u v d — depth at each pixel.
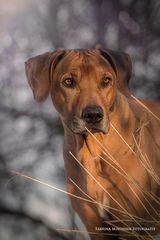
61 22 13.41
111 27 13.10
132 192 6.78
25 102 12.66
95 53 6.81
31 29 13.34
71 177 7.03
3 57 12.71
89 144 6.77
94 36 13.20
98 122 6.53
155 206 6.96
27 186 12.27
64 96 6.70
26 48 12.91
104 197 6.83
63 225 10.85
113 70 6.80
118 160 6.82
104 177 6.82
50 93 6.95
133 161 6.83
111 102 6.71
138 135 6.98
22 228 12.11
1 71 12.69
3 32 13.10
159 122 7.39
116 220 6.86
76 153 6.88
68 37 13.31
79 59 6.70
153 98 12.52
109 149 6.80
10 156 12.48
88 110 6.48
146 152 7.00
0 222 12.26
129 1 13.06
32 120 12.59
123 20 13.01
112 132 6.79
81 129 6.54
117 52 6.91
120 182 6.79
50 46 13.23
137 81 12.55
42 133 12.59
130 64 6.93
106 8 13.14
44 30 13.38
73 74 6.64
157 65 12.67
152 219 6.94
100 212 6.87
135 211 6.82
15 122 12.62
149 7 13.04
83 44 13.23
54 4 13.48
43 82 6.81
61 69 6.74
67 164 7.05
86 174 6.79
